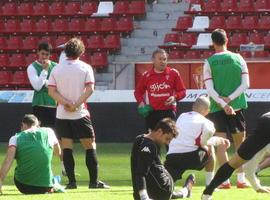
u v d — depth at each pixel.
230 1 62.50
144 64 54.53
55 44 61.97
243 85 27.53
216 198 23.61
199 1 63.38
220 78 27.58
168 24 63.00
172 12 63.56
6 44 62.50
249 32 60.34
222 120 27.94
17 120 51.06
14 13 65.06
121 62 55.75
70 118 27.20
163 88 29.17
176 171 24.84
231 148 43.88
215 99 27.45
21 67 60.22
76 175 33.38
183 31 61.38
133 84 54.75
